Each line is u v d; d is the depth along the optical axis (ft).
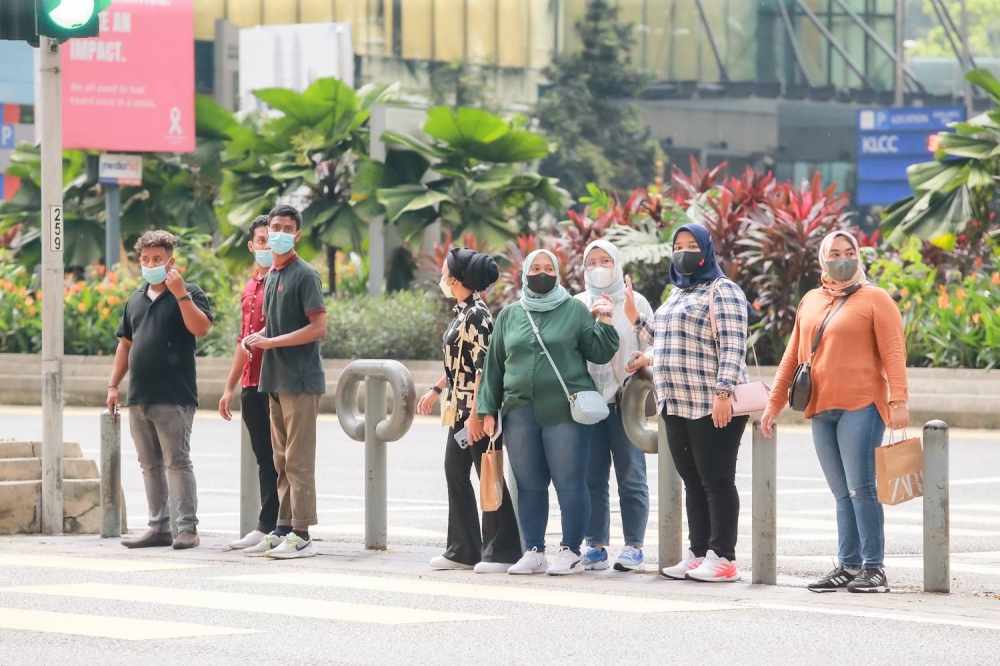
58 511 86.79
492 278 72.43
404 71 426.10
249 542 79.41
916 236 178.81
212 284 206.59
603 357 69.67
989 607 61.62
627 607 61.11
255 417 78.74
